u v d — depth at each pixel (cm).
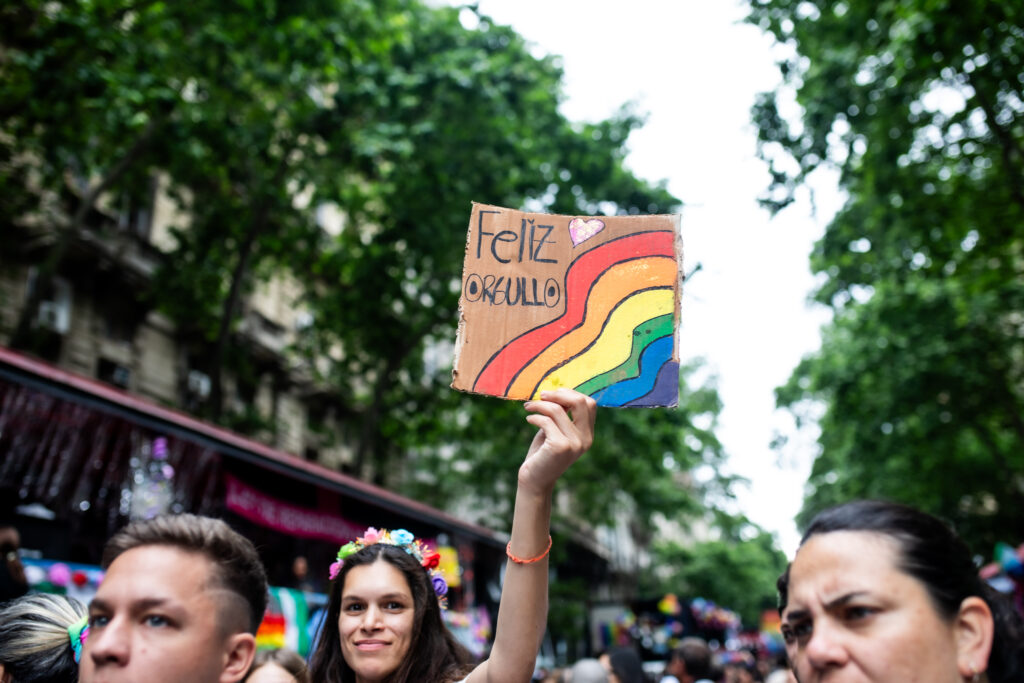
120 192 1304
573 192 1513
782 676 663
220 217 1375
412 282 1488
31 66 905
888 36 1028
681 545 4756
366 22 1228
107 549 184
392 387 1670
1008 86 952
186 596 172
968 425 1822
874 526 157
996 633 194
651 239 256
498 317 249
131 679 164
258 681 328
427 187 1350
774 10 1149
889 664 146
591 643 2262
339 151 1338
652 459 1888
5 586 409
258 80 1244
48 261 1107
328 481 797
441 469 2292
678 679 646
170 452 661
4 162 1078
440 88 1278
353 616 300
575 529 2730
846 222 1380
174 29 1108
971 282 1339
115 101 1023
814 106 1122
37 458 570
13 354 553
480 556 1312
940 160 1171
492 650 226
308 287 1592
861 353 1830
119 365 1636
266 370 2050
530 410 230
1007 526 2112
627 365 246
